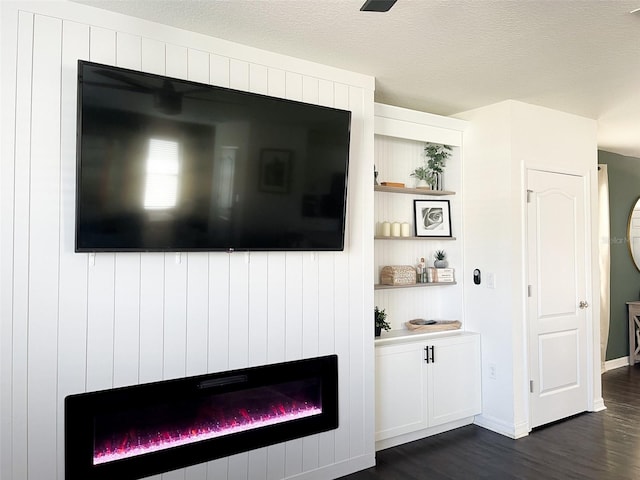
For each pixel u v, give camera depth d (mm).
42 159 2068
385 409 3209
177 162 2252
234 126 2393
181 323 2398
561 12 2229
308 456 2775
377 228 3711
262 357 2643
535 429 3588
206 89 2299
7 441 1992
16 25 2020
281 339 2711
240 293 2578
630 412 3984
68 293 2123
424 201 3891
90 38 2174
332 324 2904
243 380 2570
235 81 2570
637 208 5730
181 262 2404
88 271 2168
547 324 3715
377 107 3338
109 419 2227
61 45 2109
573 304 3914
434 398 3451
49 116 2084
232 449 2521
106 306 2207
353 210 3016
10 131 2008
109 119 2078
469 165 3842
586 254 4039
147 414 2320
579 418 3838
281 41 2559
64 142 2113
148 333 2309
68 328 2121
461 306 3855
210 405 2494
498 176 3602
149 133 2174
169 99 2209
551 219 3785
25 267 2035
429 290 4020
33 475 2037
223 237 2416
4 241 1997
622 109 3840
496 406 3568
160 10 2217
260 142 2479
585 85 3258
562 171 3869
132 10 2217
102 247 2117
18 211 2023
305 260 2814
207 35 2480
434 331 3688
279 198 2568
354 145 3023
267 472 2633
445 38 2521
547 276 3729
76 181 2033
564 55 2748
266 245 2557
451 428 3619
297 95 2787
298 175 2619
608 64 2885
